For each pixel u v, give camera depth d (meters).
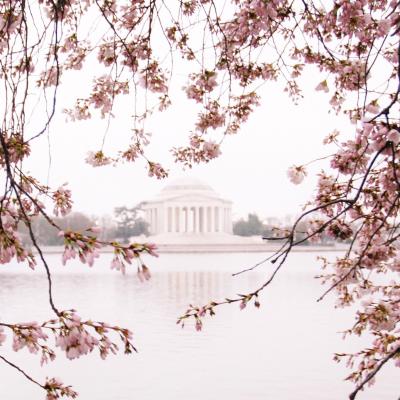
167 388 19.86
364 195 8.77
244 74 11.25
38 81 9.94
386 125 6.20
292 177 9.16
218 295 48.22
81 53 10.72
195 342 27.06
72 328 5.83
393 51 9.23
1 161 6.92
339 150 8.18
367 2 8.14
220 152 12.14
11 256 5.64
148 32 9.09
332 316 34.69
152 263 101.94
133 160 12.09
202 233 185.00
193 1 10.08
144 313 37.34
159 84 11.30
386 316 8.40
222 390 19.66
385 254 8.94
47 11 9.04
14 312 38.09
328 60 10.61
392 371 20.77
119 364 22.81
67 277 71.38
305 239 6.30
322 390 19.50
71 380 20.70
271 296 46.56
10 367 22.23
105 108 11.50
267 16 8.59
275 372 21.75
